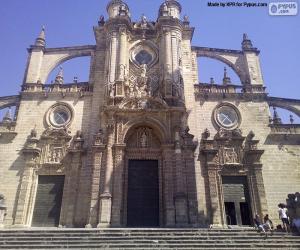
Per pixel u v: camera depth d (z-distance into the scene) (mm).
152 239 20562
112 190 29625
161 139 32375
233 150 32906
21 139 33500
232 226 29578
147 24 39312
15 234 21281
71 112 34719
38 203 31172
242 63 38438
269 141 33688
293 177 32250
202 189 30922
